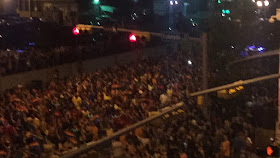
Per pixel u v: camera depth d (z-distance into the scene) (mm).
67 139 17500
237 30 38344
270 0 36594
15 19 45594
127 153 13742
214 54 34969
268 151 14773
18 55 35594
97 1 53875
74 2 51875
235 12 39062
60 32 45844
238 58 34656
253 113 21500
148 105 22578
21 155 15766
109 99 24250
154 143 15891
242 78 31031
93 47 44562
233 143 17438
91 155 8430
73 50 41031
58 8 51344
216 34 37344
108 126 19031
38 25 44594
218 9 40219
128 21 56281
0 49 39156
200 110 20984
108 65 43312
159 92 26984
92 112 21797
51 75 34969
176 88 27266
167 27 54000
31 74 34438
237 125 19672
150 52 48688
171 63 38375
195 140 16844
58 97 25078
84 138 17500
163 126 17109
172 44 47469
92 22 52812
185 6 54094
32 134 17547
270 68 34094
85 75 32750
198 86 28250
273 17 18594
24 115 20094
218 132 17953
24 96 25656
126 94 25656
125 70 35469
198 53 42281
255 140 17953
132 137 15703
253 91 26531
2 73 32344
